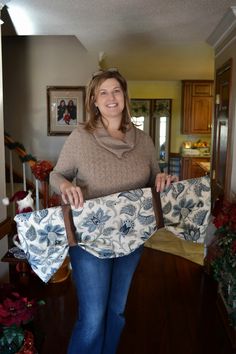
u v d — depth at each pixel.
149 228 1.44
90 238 1.36
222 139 2.78
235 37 2.37
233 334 2.00
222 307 2.29
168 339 2.06
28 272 2.69
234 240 1.99
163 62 4.68
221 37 2.81
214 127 3.20
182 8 2.30
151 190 1.43
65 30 2.92
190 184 1.50
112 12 2.40
